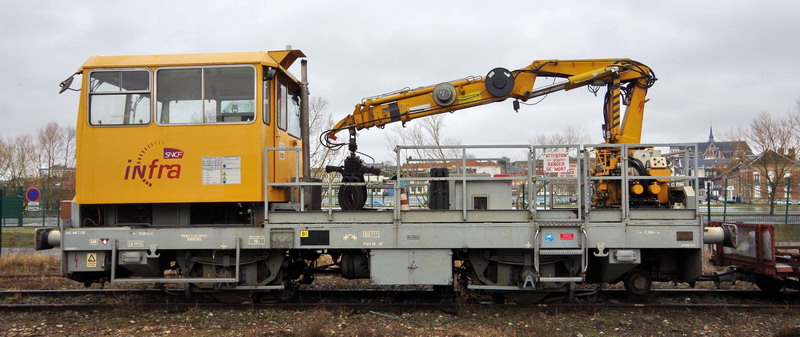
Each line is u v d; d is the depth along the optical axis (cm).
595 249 629
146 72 637
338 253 696
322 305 659
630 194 703
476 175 671
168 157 630
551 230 607
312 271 704
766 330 569
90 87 634
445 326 584
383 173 770
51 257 1177
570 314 631
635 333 562
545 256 630
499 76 749
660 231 605
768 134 2853
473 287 634
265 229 619
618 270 632
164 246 622
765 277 707
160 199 627
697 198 607
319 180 741
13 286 855
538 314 629
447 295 704
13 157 3772
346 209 678
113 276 614
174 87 637
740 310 645
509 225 610
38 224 2095
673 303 692
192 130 631
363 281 882
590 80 750
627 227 605
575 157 655
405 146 624
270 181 650
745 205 1673
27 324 602
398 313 640
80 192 628
